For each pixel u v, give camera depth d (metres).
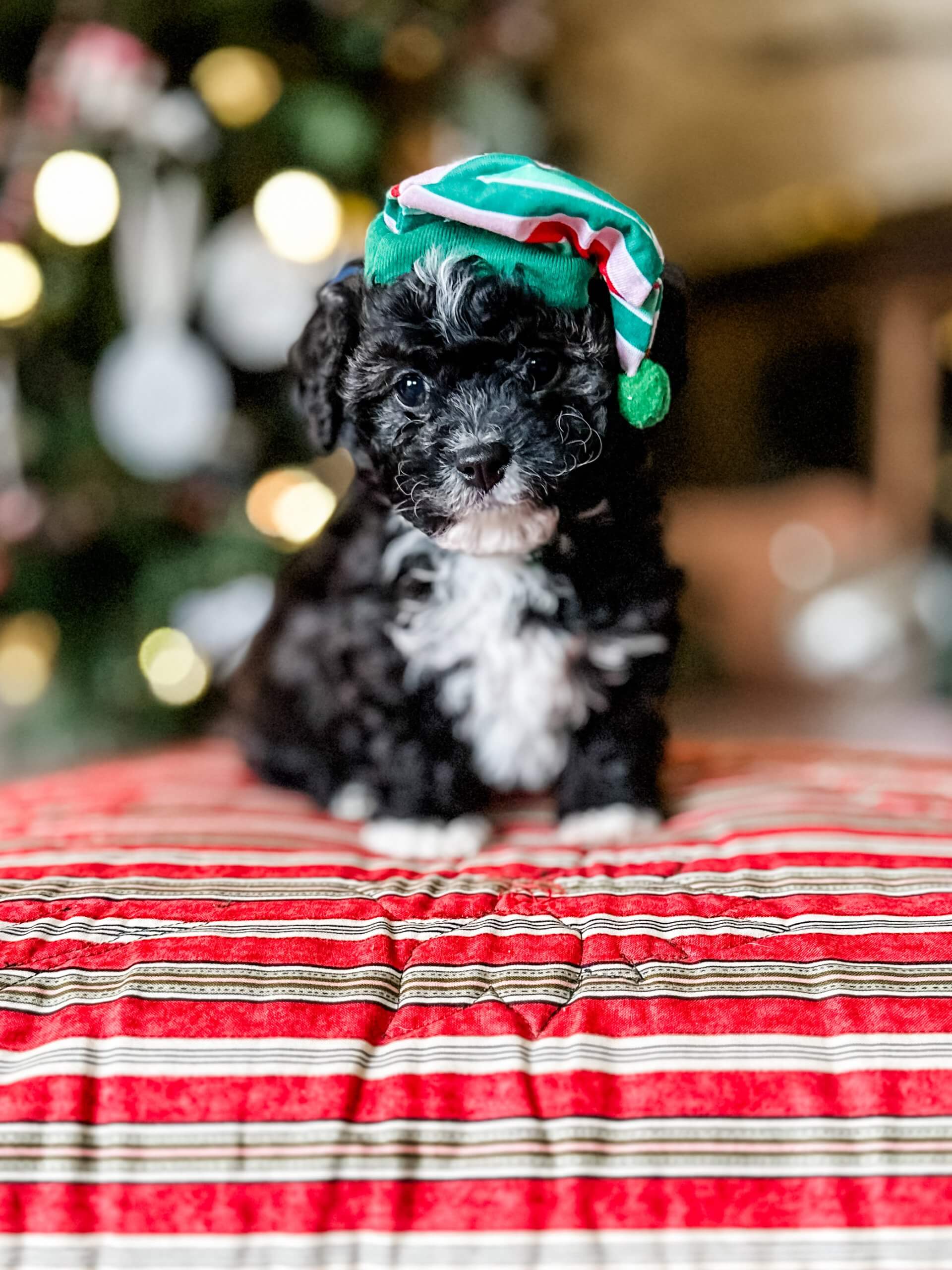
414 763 0.43
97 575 0.80
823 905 0.35
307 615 0.47
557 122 0.95
